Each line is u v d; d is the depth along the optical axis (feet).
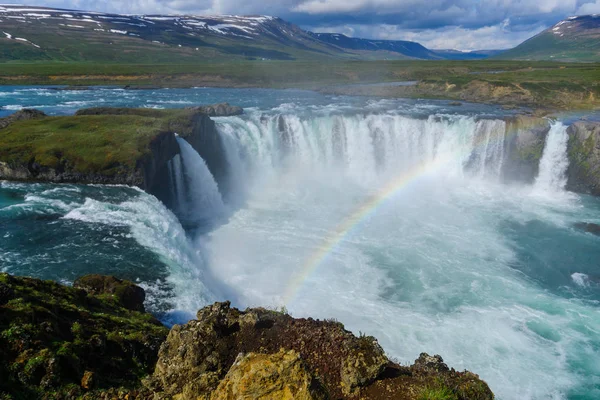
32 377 33.53
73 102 216.74
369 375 34.53
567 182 142.10
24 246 72.02
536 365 61.93
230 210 120.88
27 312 39.09
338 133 152.97
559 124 148.77
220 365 36.63
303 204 126.52
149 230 82.53
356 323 70.85
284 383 24.25
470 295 80.53
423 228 110.42
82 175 103.09
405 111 188.44
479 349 65.10
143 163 104.53
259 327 39.86
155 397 33.63
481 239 104.94
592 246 101.91
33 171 103.50
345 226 110.83
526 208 126.62
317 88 296.51
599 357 63.93
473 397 34.45
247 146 144.05
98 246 73.97
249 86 322.34
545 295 81.46
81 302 50.21
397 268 89.97
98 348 40.73
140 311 57.98
